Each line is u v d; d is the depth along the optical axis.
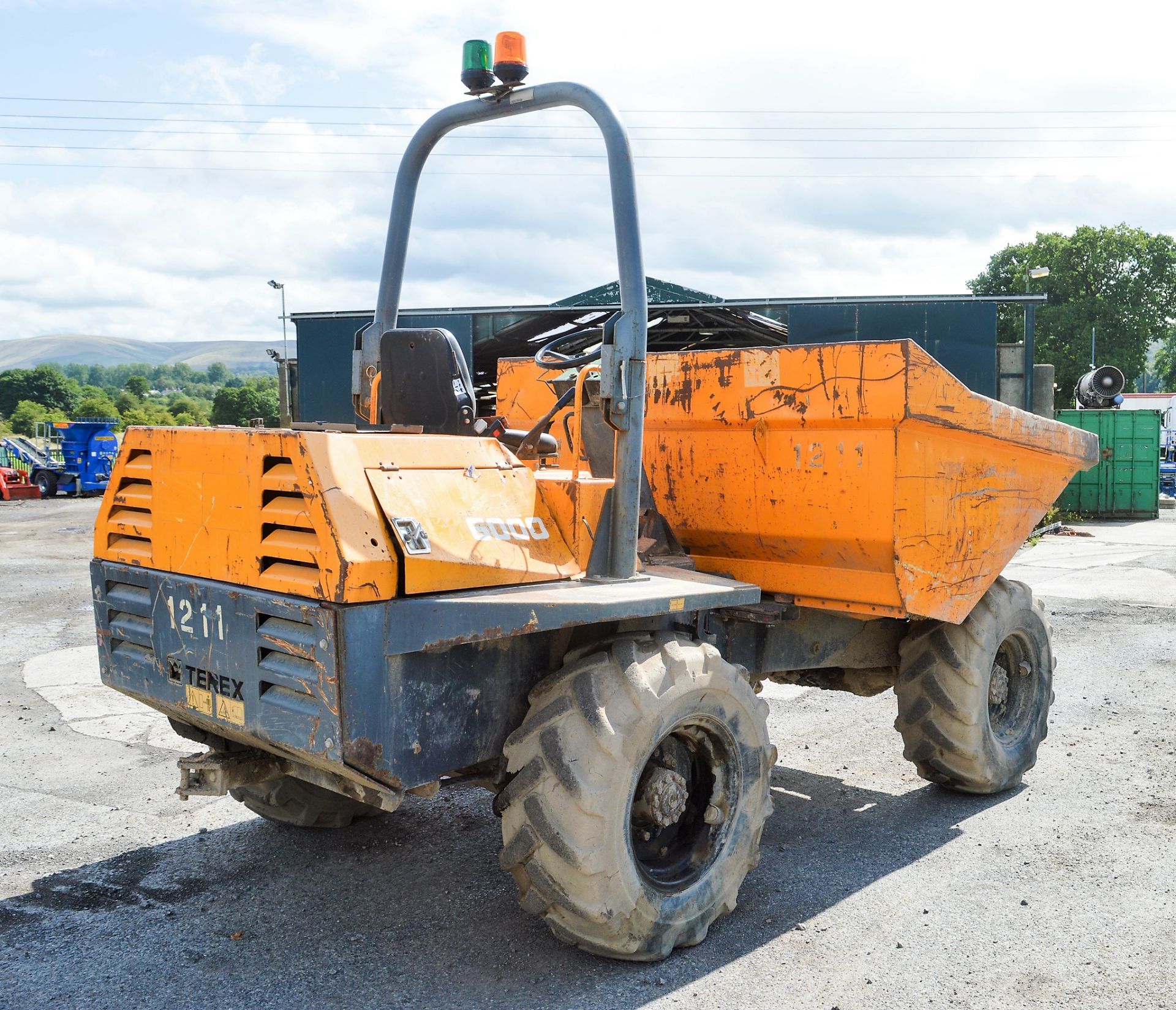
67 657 7.75
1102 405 24.48
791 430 4.04
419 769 3.00
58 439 31.55
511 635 2.96
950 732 4.74
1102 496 21.27
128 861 4.16
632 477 3.44
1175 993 3.17
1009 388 16.30
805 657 4.58
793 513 4.08
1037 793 5.03
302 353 17.88
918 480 3.91
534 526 3.29
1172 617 9.48
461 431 3.55
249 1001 3.12
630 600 3.18
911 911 3.75
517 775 3.19
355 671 2.77
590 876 3.12
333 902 3.81
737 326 17.52
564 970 3.32
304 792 4.28
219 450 3.11
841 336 15.94
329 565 2.75
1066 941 3.51
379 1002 3.11
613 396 3.33
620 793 3.16
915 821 4.66
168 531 3.31
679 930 3.39
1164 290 60.91
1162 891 3.91
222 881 3.98
